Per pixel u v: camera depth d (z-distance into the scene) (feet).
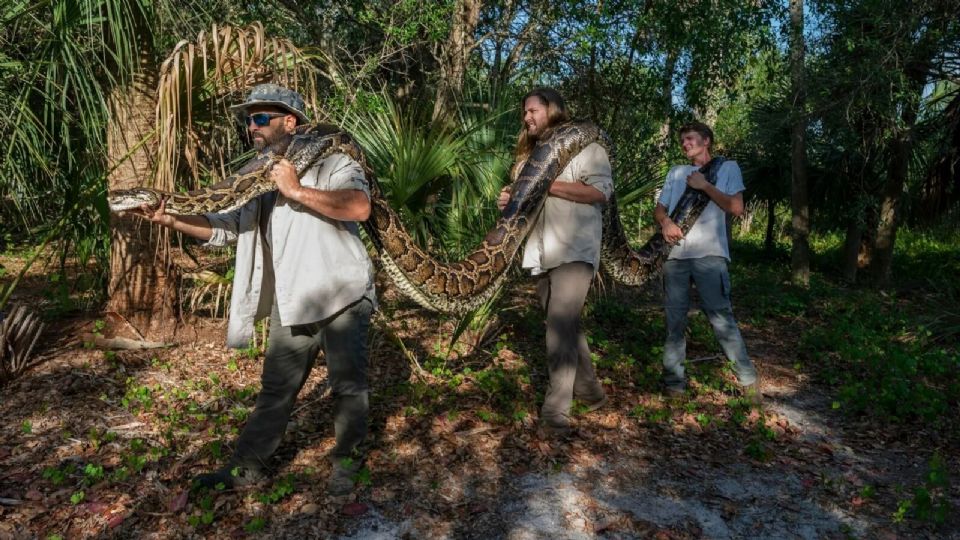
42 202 20.47
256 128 11.24
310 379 17.43
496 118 21.27
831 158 49.14
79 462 12.80
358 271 11.53
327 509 11.59
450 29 27.89
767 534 11.66
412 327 22.45
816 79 37.24
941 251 63.10
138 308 19.44
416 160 18.35
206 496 11.60
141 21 18.31
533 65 30.86
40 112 18.49
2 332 16.58
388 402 16.20
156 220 10.50
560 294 14.39
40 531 10.62
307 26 27.84
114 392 16.15
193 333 20.22
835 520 12.17
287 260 11.23
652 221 24.91
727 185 16.88
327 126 11.55
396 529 11.21
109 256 20.84
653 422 15.88
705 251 16.88
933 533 11.78
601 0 26.73
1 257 32.50
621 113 29.63
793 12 37.76
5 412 14.79
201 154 19.08
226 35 15.74
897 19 33.63
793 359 23.21
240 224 11.71
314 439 14.07
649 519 11.92
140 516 11.13
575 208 14.34
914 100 36.70
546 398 14.78
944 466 14.48
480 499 12.24
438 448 13.94
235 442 13.73
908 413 17.60
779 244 73.82
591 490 12.76
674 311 17.43
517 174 15.44
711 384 18.83
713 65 29.07
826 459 14.65
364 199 11.04
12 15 16.25
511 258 14.32
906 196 47.14
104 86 18.62
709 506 12.46
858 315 31.55
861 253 55.26
